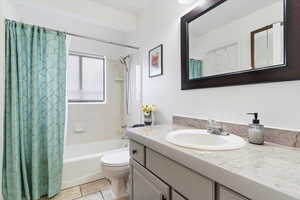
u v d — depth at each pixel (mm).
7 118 1505
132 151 1179
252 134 847
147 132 1135
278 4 854
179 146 781
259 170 521
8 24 1531
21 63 1593
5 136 1493
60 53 1841
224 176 529
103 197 1681
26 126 1640
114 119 2982
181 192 734
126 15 2357
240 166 552
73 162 1885
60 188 1767
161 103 1839
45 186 1727
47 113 1715
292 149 753
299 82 783
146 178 1005
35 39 1671
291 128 809
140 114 2338
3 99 1463
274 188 407
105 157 1736
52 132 1735
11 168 1495
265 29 909
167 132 1134
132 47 2354
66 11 1927
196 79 1338
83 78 2828
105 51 2879
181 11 1540
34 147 1615
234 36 1074
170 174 805
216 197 580
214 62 1207
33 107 1632
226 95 1128
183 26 1463
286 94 828
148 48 2113
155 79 1955
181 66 1495
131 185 1206
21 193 1557
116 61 2996
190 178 687
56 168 1739
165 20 1765
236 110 1062
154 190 909
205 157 637
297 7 771
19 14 1995
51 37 1772
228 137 944
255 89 959
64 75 1861
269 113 895
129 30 2465
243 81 1000
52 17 2207
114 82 2990
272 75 861
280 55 839
